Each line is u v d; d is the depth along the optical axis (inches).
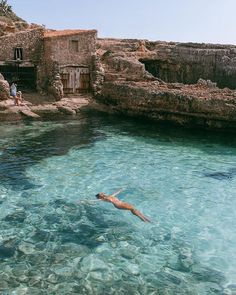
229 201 649.0
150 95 1268.5
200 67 1658.5
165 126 1256.8
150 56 1706.4
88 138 1054.4
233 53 1604.3
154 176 761.0
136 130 1182.9
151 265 449.7
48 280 411.2
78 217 566.3
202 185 719.7
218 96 1163.9
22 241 492.7
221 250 491.8
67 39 1472.7
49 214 573.0
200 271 442.0
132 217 574.6
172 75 1734.7
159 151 949.8
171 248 491.5
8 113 1248.8
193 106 1174.3
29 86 1578.5
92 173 763.4
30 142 979.9
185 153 938.1
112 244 494.0
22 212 577.0
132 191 679.1
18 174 740.0
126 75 1550.2
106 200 622.2
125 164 831.1
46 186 684.7
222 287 413.1
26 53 1518.2
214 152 952.9
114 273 429.7
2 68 1534.2
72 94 1528.1
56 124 1210.0
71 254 465.7
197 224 562.3
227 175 778.8
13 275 418.0
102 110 1435.8
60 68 1476.4
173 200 646.5
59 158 855.1
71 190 669.9
